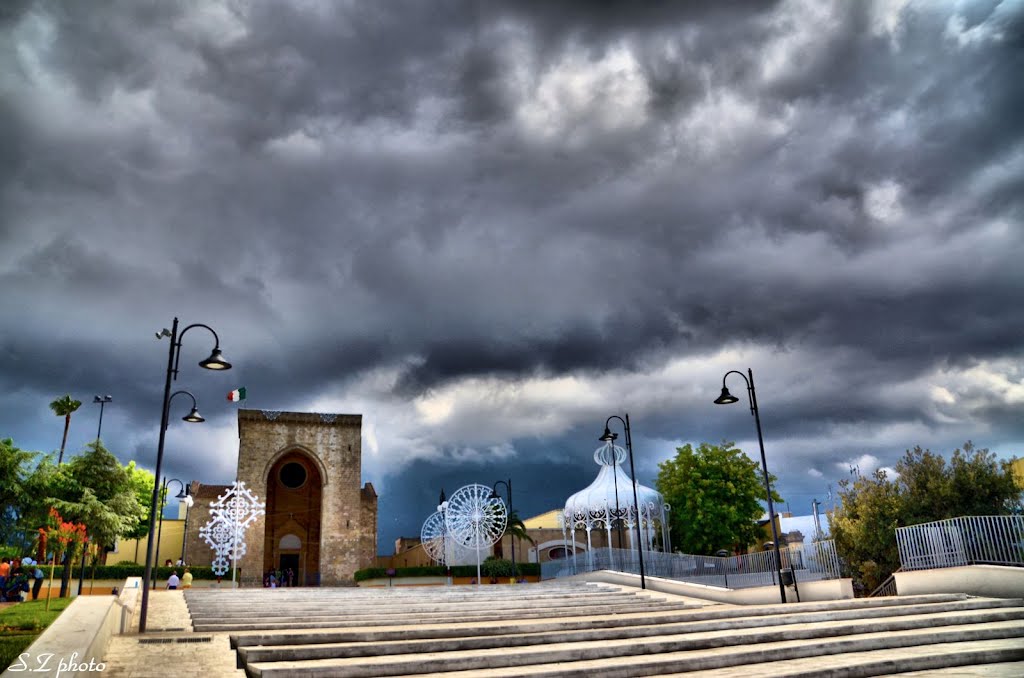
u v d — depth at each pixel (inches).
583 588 1134.4
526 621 676.7
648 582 1131.3
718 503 1860.2
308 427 2417.6
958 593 790.5
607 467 1817.2
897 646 565.6
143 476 2333.9
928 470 1117.7
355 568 2316.7
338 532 2332.7
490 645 549.6
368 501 2421.3
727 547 1836.9
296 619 720.3
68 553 1272.1
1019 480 1075.9
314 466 2460.6
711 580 1117.7
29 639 531.5
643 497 1740.9
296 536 2393.0
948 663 497.7
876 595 1061.1
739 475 1887.3
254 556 2201.0
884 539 1091.9
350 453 2426.2
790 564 921.5
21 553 1334.9
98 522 1470.2
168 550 2225.6
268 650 491.5
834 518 1207.6
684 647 548.4
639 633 601.0
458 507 1616.6
